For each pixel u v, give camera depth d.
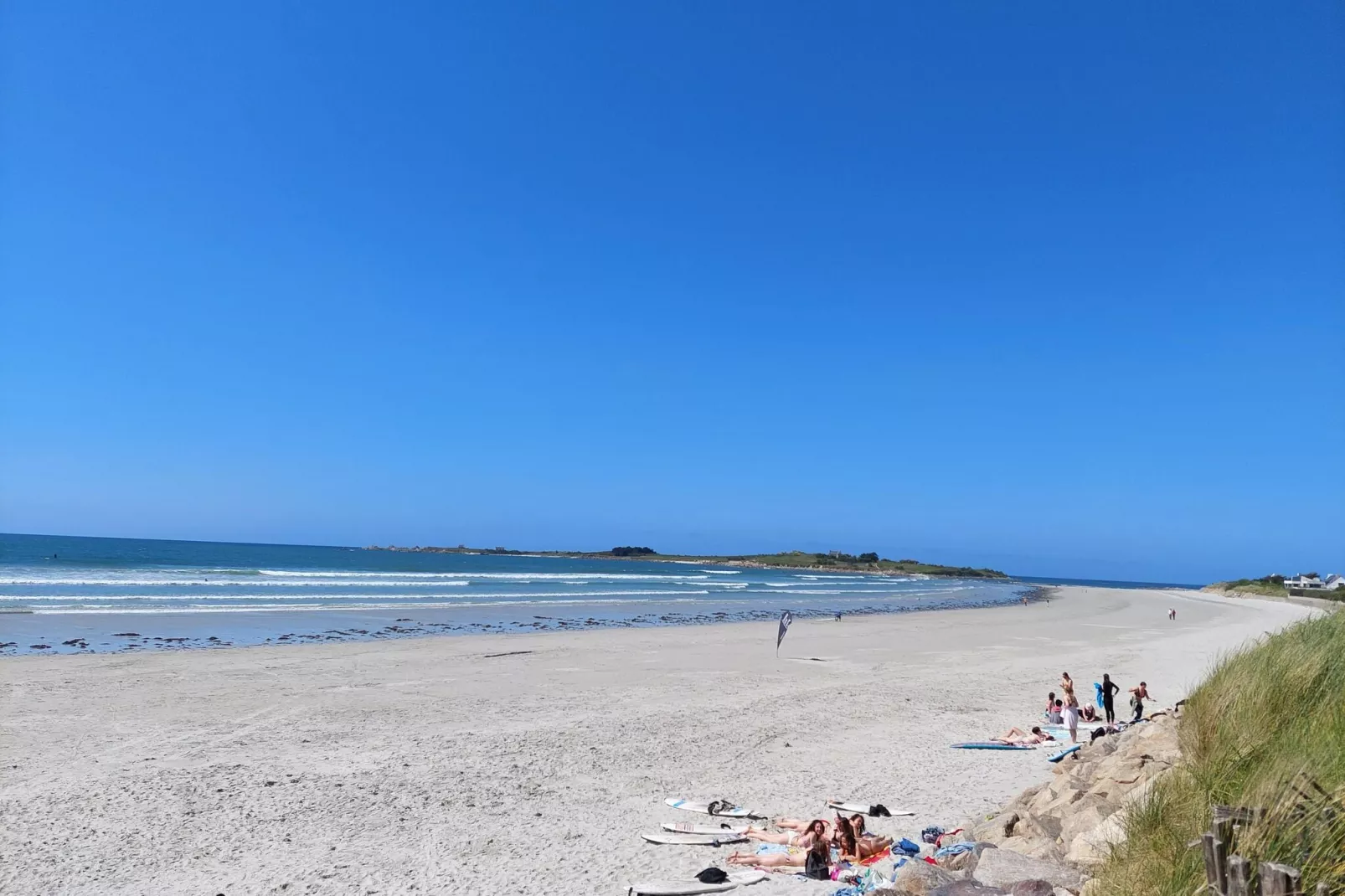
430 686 18.64
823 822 8.41
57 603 33.53
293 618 33.16
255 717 14.66
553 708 16.45
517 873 7.95
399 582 62.19
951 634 37.72
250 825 9.16
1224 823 4.09
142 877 7.72
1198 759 6.84
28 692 15.86
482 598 48.72
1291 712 7.00
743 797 10.65
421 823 9.37
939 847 8.26
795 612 50.59
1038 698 19.45
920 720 16.11
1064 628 43.12
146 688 16.78
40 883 7.52
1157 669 25.31
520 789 10.84
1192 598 92.56
